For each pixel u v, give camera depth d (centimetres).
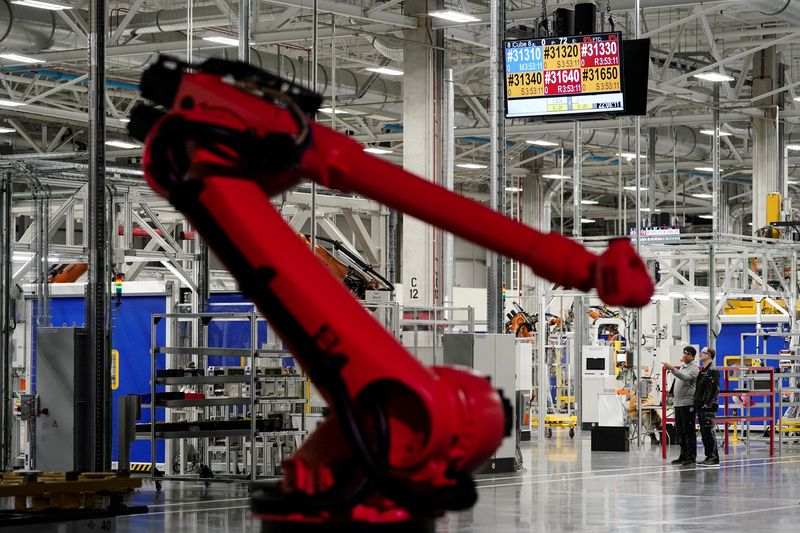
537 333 2856
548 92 1892
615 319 2959
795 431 2558
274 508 374
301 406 1669
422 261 2370
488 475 1783
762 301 3048
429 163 2409
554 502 1418
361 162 382
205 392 1711
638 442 2409
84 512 998
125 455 1456
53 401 1357
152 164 384
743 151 4150
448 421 351
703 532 1159
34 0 2089
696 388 2016
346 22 2570
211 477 1571
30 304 1848
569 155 4378
